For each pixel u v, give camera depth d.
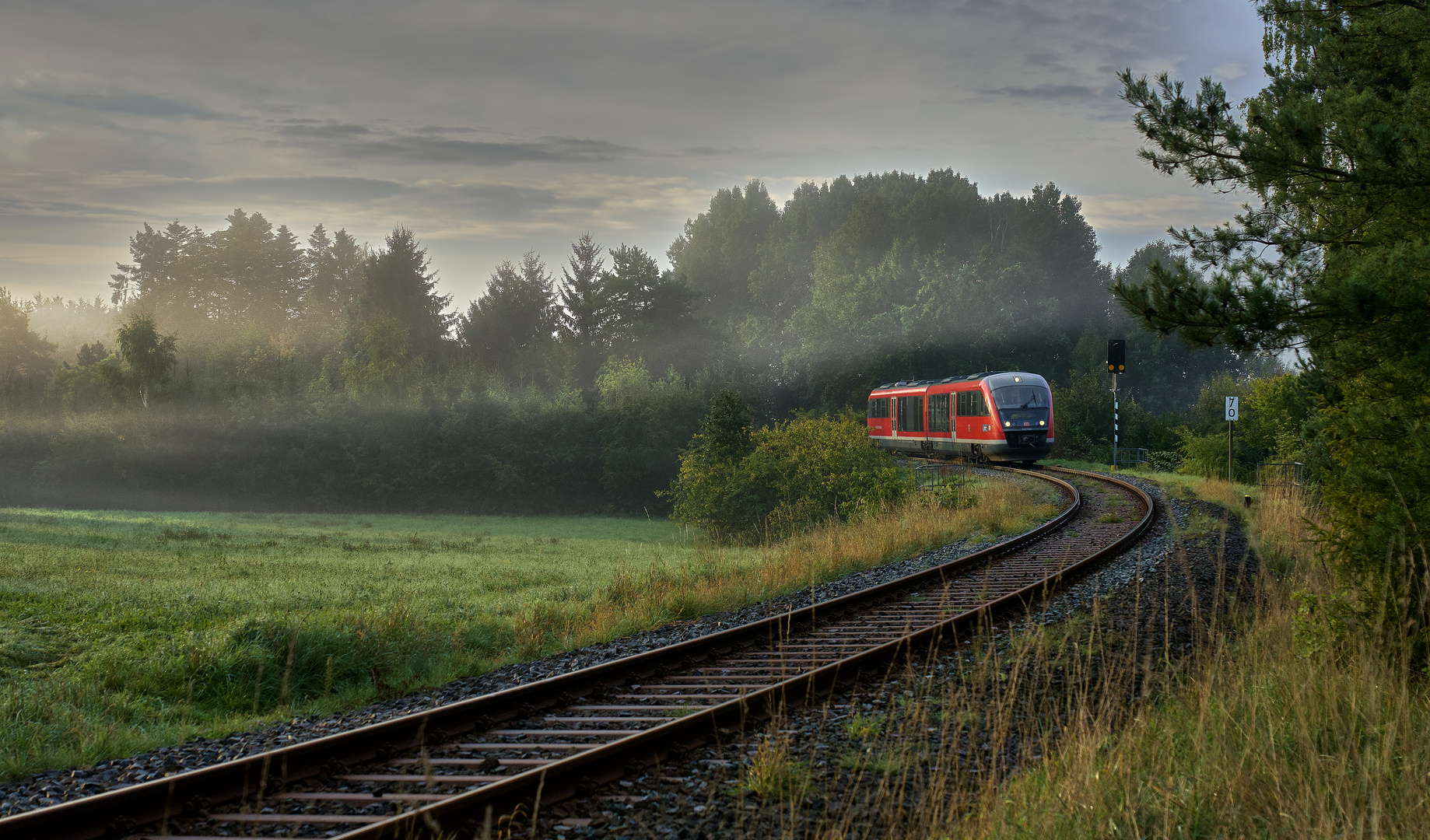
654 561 21.41
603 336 82.25
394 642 10.70
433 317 89.56
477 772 6.17
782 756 5.77
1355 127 8.46
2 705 8.09
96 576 17.44
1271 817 4.61
